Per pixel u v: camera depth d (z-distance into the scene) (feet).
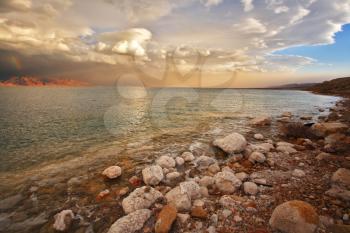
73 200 16.97
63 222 13.42
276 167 22.03
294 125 38.52
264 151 26.84
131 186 19.33
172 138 38.65
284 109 90.12
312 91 307.17
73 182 20.35
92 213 15.02
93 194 17.93
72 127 48.44
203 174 21.76
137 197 15.42
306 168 21.27
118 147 32.78
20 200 17.11
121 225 12.10
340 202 14.02
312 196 15.29
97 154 29.30
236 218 13.01
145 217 13.10
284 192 16.28
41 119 57.93
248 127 48.88
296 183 17.81
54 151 30.68
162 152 29.96
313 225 10.90
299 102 130.21
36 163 25.81
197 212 13.43
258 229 11.84
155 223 12.77
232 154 27.68
